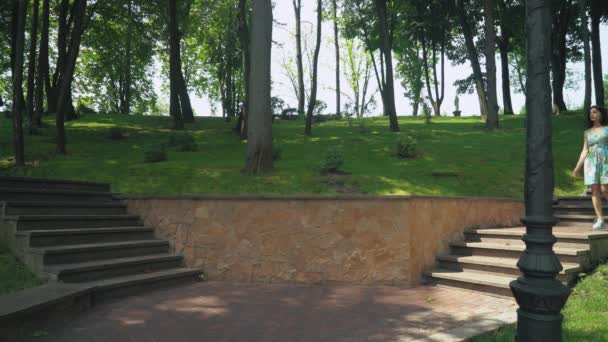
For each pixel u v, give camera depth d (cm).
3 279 605
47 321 509
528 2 370
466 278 666
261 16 1591
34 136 2277
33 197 816
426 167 1656
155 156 1750
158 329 498
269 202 802
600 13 3216
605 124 759
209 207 843
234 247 813
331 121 3594
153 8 3247
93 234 768
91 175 1509
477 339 430
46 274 634
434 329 475
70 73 1939
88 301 595
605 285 571
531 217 352
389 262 729
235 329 494
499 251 723
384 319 522
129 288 673
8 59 3494
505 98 4069
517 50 4528
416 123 3275
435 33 3994
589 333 420
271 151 1565
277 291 701
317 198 770
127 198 945
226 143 2283
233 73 4406
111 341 459
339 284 744
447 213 816
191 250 844
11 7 2639
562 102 3606
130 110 5412
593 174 755
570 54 4100
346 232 756
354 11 4100
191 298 653
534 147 358
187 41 4716
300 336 465
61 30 2638
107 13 3156
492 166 1669
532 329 336
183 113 3170
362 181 1438
